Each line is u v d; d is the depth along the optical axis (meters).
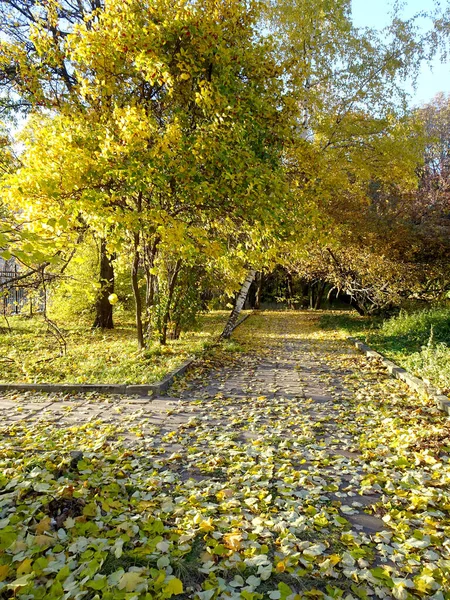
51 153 6.47
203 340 11.59
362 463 3.83
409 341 10.01
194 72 7.29
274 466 3.71
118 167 6.40
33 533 2.47
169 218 6.92
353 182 14.19
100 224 7.51
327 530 2.74
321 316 21.75
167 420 5.12
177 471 3.65
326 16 11.36
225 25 7.58
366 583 2.24
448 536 2.67
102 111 7.77
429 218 14.48
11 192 6.01
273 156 7.70
